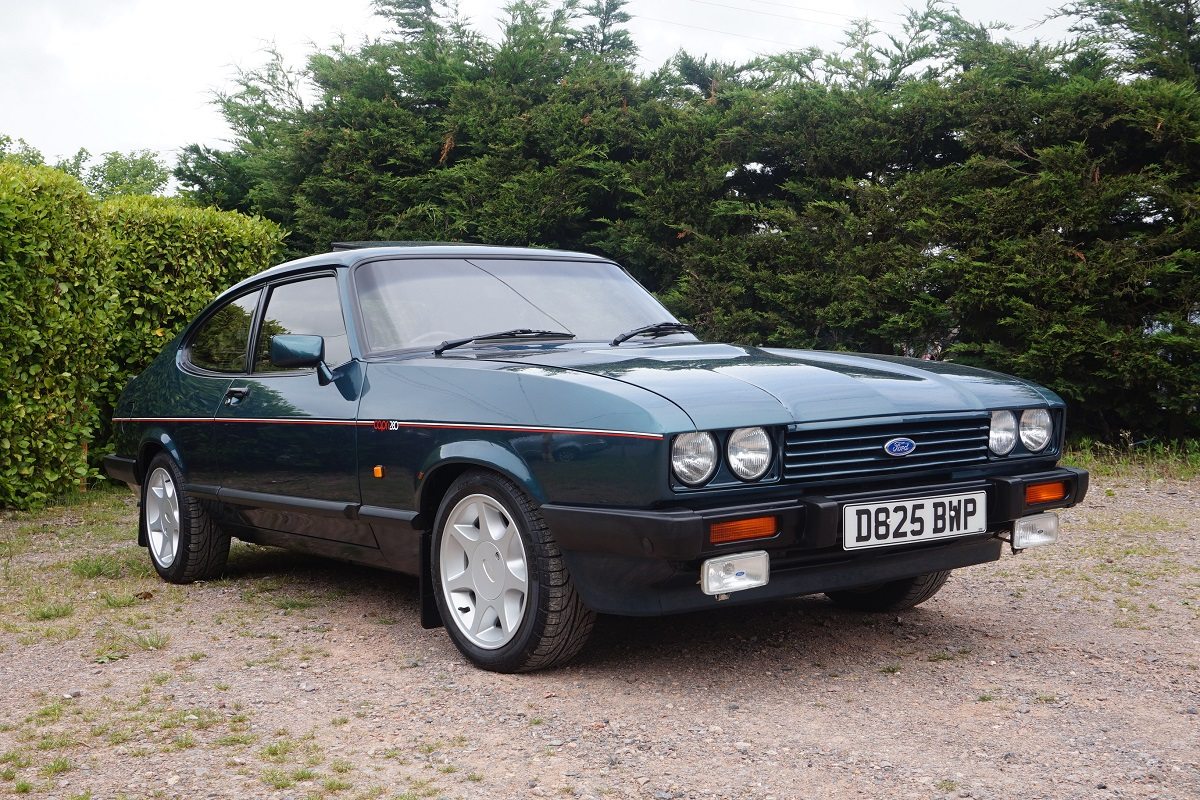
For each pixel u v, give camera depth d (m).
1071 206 10.01
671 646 4.36
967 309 10.40
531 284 5.00
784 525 3.56
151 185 29.22
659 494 3.42
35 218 8.18
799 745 3.27
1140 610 4.96
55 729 3.51
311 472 4.72
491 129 13.48
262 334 5.28
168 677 4.05
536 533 3.80
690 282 11.91
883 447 3.79
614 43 22.72
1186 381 9.58
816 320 11.47
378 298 4.74
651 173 12.50
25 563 6.42
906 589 4.76
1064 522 7.20
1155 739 3.31
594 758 3.19
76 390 8.90
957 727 3.42
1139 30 10.88
